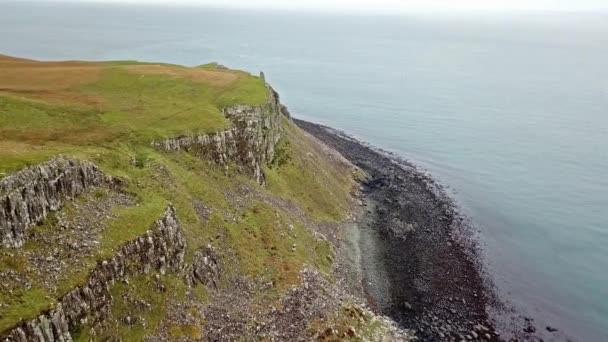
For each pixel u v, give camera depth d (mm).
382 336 49750
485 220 84750
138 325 35719
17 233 32500
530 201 93750
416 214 84562
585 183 103250
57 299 30141
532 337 54562
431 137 137750
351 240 72125
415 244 73562
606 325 57719
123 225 38812
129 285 36344
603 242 78188
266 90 84000
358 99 189750
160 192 48656
